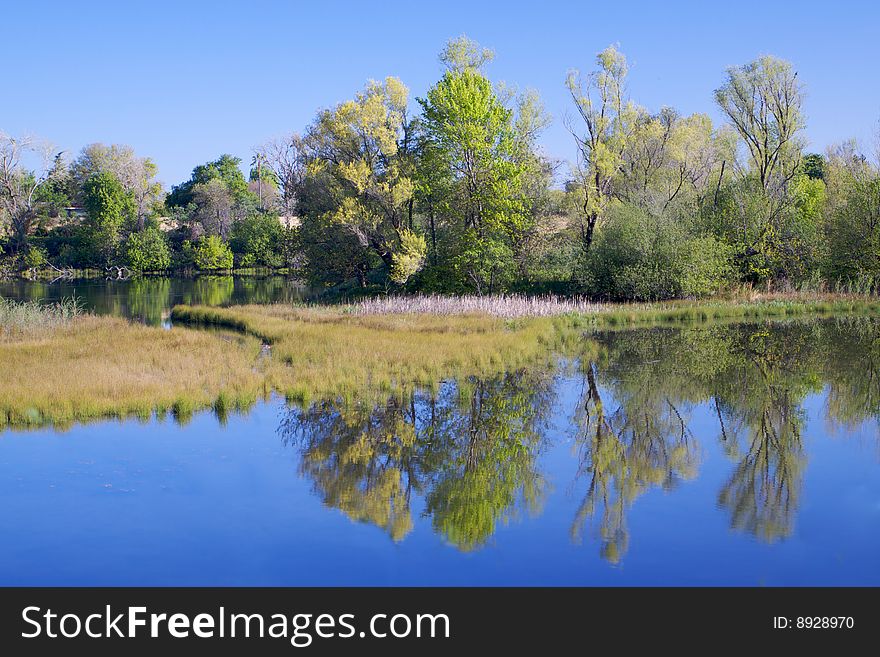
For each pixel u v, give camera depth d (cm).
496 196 4509
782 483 1325
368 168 4766
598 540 1090
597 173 4950
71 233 9438
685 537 1099
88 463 1388
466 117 4444
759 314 3928
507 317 3603
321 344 2594
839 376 2261
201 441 1541
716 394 2039
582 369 2416
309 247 5253
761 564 1009
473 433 1666
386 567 1009
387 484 1330
